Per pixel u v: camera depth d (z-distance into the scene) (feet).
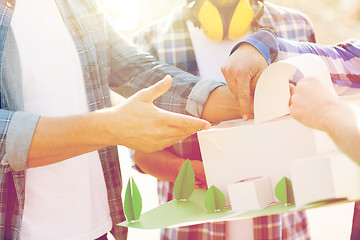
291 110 2.60
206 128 3.33
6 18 3.97
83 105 4.47
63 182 4.22
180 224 2.84
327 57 3.83
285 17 5.65
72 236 4.24
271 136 3.14
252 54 3.67
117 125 3.28
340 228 11.24
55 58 4.28
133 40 5.99
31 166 3.51
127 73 4.73
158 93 3.31
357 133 2.16
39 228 4.13
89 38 4.51
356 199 2.48
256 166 3.22
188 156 4.96
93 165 4.55
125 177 15.21
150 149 3.41
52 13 4.35
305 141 3.07
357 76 3.82
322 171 2.53
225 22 4.99
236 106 4.09
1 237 3.93
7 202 3.96
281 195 2.85
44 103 4.21
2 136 3.37
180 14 5.49
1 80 3.89
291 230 5.43
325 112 2.39
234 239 5.03
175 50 5.45
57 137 3.34
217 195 3.11
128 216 3.11
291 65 2.89
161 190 5.82
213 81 4.31
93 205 4.46
